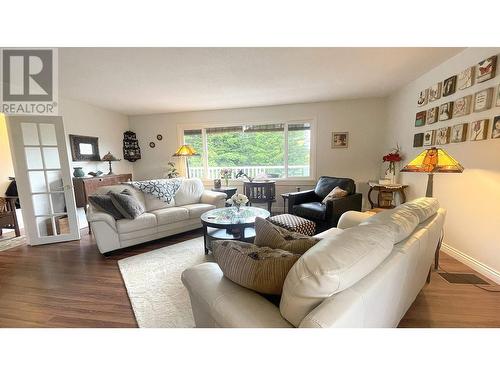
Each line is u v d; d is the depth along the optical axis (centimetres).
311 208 333
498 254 206
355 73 298
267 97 406
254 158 498
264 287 98
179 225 345
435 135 280
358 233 99
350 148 444
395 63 269
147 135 534
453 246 257
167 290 207
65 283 222
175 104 443
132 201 310
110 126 482
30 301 195
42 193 327
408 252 114
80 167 397
